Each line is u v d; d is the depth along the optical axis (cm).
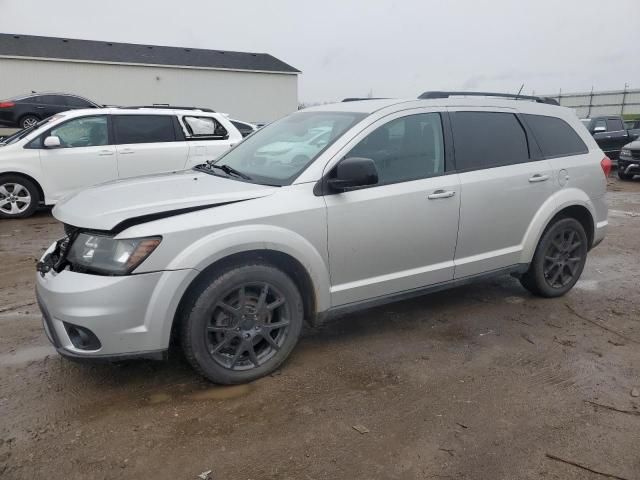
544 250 477
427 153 403
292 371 357
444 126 415
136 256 295
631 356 388
